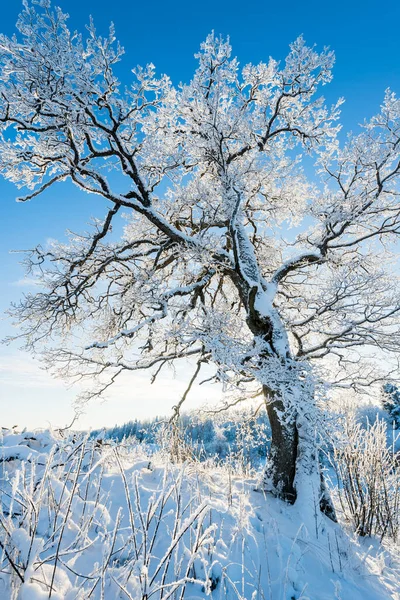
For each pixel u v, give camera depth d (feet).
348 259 33.71
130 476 14.75
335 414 20.48
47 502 9.21
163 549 9.79
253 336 24.43
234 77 31.58
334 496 26.61
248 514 13.88
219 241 25.41
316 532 16.34
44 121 24.67
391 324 25.16
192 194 27.91
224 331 23.52
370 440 20.75
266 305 26.86
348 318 25.53
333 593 11.12
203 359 26.94
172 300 27.99
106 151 27.76
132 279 30.25
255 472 25.71
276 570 10.88
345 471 20.61
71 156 26.53
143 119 30.04
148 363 27.78
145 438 25.09
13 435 14.69
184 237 27.40
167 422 26.78
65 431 12.90
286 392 21.24
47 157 26.32
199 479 16.55
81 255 30.48
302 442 23.00
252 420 28.99
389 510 19.36
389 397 25.88
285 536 13.48
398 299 23.95
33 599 5.72
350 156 30.07
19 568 6.37
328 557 14.03
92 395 28.40
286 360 23.66
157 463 19.21
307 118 32.04
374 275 23.98
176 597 7.39
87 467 13.53
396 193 30.14
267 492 21.50
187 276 31.65
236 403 28.48
